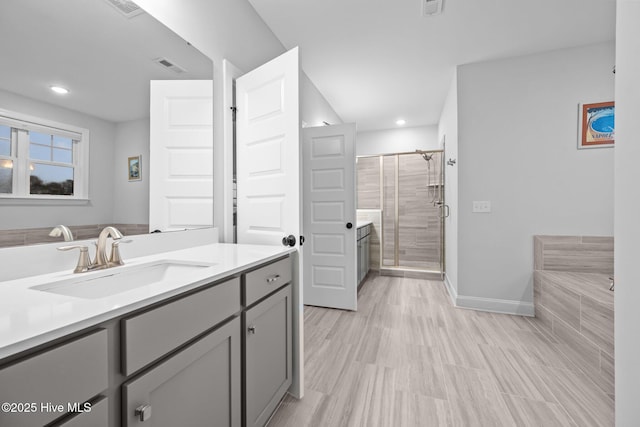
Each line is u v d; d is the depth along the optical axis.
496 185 2.84
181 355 0.79
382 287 3.77
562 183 2.65
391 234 4.62
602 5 2.07
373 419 1.33
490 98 2.85
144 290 0.74
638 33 0.81
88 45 1.10
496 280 2.85
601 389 1.56
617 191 0.90
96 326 0.60
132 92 1.28
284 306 1.42
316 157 2.98
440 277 4.12
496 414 1.36
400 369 1.76
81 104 1.08
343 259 2.90
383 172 4.68
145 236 1.32
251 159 1.73
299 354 1.50
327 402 1.46
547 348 2.04
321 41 2.52
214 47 1.74
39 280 0.86
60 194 1.01
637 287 0.81
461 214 2.96
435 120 4.79
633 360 0.82
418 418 1.34
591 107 2.57
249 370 1.11
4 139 0.86
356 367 1.79
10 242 0.87
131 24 1.27
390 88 3.53
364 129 5.33
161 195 1.41
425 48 2.63
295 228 1.50
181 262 1.22
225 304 0.98
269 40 2.33
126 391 0.63
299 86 1.45
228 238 1.82
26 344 0.46
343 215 2.89
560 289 2.22
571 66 2.61
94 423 0.57
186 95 1.55
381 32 2.39
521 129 2.75
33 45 0.94
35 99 0.94
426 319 2.62
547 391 1.54
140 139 1.32
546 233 2.70
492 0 2.02
